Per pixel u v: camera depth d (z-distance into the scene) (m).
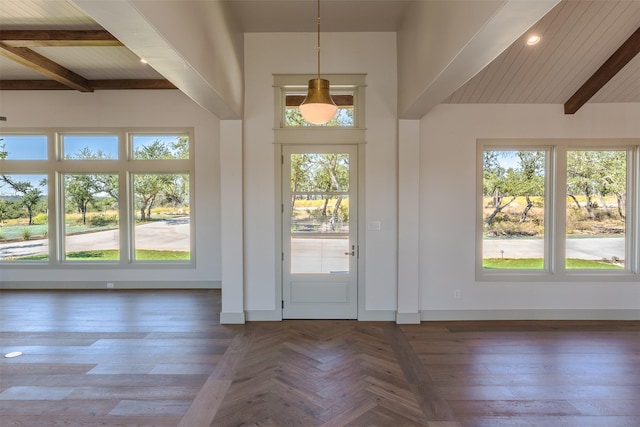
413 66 3.73
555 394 2.86
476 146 4.59
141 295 5.86
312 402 2.75
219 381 3.06
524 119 4.59
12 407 2.69
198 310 5.05
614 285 4.61
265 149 4.55
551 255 4.70
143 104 6.21
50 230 6.27
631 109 4.58
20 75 5.88
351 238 4.61
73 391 2.91
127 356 3.55
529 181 4.77
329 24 4.30
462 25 2.42
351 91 4.65
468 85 4.30
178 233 6.45
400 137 4.44
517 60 3.96
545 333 4.14
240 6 3.85
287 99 4.68
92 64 5.36
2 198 6.35
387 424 2.48
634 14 3.38
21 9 3.79
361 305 4.59
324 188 4.61
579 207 4.77
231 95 3.90
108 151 6.34
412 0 3.73
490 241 4.78
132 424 2.48
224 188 4.46
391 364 3.37
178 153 6.37
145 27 2.04
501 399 2.79
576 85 4.31
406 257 4.48
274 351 3.66
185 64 2.60
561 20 3.46
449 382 3.05
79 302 5.46
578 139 4.61
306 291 4.62
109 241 6.40
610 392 2.89
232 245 4.48
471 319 4.61
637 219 4.68
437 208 4.59
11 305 5.30
